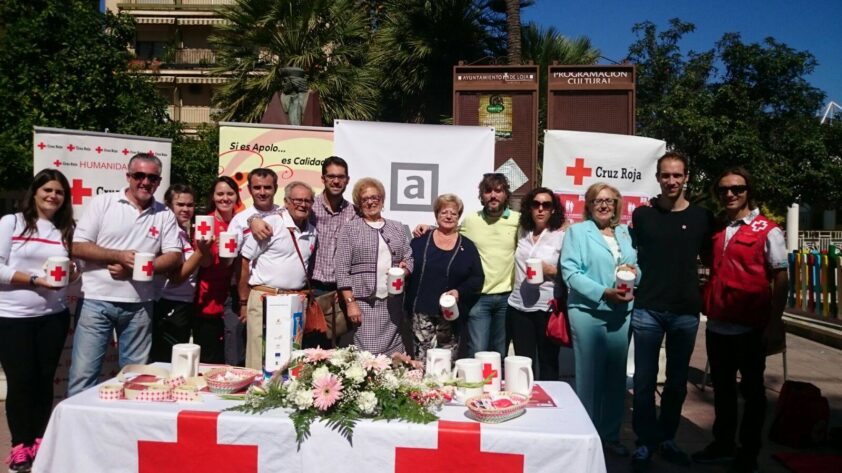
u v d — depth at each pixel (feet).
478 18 46.88
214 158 49.65
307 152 18.19
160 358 14.61
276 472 7.63
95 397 8.49
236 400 8.55
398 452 7.47
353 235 13.43
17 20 37.70
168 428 7.73
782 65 37.70
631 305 13.01
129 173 12.39
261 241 12.80
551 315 13.76
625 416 16.85
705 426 15.97
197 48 93.40
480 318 14.67
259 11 47.62
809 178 38.29
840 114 41.63
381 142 17.35
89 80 36.60
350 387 7.84
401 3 47.44
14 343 11.84
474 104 20.20
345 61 47.01
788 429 14.64
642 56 41.60
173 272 13.11
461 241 13.93
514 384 8.87
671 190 12.60
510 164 19.98
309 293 13.04
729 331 12.66
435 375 8.87
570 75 19.97
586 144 17.80
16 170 38.09
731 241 12.59
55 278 11.27
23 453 12.16
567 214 17.78
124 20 40.60
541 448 7.34
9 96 36.22
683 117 36.99
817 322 30.09
